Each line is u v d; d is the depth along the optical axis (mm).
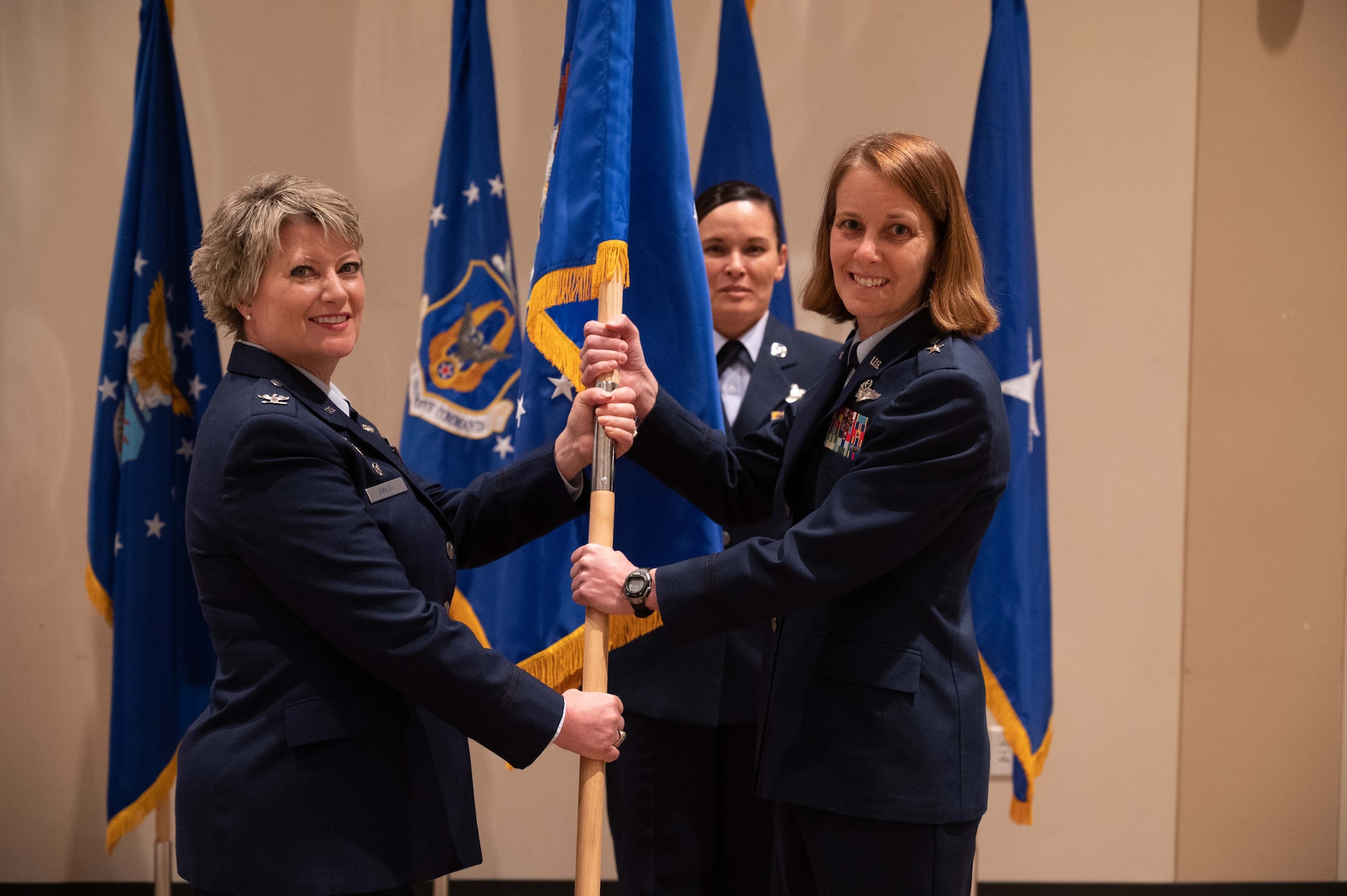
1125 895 3055
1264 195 3002
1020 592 2406
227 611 1383
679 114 1858
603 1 1726
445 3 2969
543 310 1748
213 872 1328
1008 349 2432
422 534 1476
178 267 2586
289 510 1324
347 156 2967
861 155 1539
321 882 1320
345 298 1425
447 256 2537
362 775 1367
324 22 2949
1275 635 3047
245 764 1336
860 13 2986
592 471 1819
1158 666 3055
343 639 1339
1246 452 3035
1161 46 2984
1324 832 3068
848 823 1489
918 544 1460
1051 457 3037
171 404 2539
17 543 2941
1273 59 2980
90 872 2975
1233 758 3066
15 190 2904
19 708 2953
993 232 2443
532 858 3018
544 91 2977
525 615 2023
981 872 3062
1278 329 3020
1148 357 3027
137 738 2455
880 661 1479
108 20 2895
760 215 2324
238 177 2943
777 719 1564
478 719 1396
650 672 2156
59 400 2936
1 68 2885
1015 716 2385
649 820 2170
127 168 2650
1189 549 3041
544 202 1786
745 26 2605
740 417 2250
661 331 1862
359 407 2996
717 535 1948
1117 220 3008
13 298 2918
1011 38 2498
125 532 2475
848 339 1718
